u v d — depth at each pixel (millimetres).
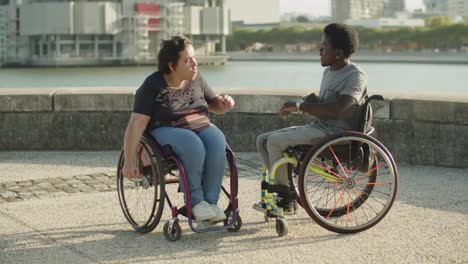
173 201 6832
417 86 109062
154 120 5742
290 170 5953
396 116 8922
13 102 9766
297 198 5906
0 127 9805
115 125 9820
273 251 5340
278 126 9562
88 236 5770
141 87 5703
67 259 5195
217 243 5547
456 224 6043
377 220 5809
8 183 7797
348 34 5699
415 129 8844
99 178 8016
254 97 9578
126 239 5676
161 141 5613
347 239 5629
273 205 5797
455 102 8539
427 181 7852
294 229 5906
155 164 5641
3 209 6680
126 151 5652
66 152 9773
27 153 9664
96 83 160000
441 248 5395
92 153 9664
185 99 5781
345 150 5711
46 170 8500
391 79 127125
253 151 9688
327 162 5922
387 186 7473
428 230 5863
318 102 5828
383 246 5445
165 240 5637
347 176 5797
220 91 9734
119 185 6020
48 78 173125
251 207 6656
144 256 5242
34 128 9844
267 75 161000
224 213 5684
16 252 5371
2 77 178000
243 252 5320
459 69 175500
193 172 5520
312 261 5105
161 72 5715
